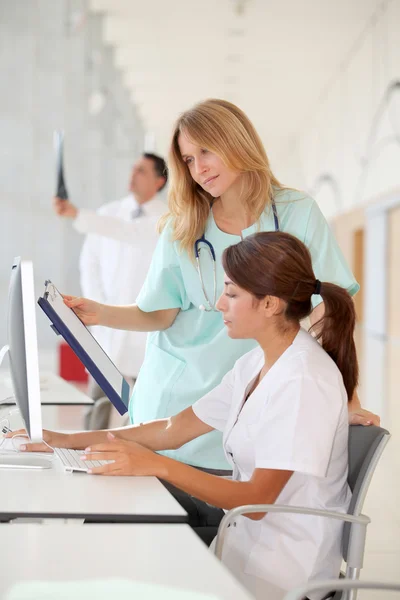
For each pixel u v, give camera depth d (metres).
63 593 0.95
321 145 18.23
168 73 15.89
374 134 13.16
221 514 1.90
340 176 16.17
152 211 4.27
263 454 1.54
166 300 2.31
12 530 1.19
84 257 4.39
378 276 13.91
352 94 14.61
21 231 10.51
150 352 2.37
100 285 4.35
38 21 10.78
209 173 2.11
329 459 1.54
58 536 1.17
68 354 6.89
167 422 1.93
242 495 1.53
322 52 14.60
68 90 12.09
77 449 1.87
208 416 1.91
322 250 2.23
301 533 1.56
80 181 12.32
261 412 1.65
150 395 2.30
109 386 1.74
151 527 1.22
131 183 4.29
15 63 10.20
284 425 1.54
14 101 10.23
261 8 12.09
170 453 2.19
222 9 12.17
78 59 12.09
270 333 1.66
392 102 11.88
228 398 1.90
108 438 1.73
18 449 1.83
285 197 2.25
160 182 4.29
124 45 13.98
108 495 1.43
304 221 2.23
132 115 18.70
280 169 25.91
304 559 1.54
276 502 1.59
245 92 17.61
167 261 2.28
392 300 13.36
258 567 1.54
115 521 1.32
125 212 4.34
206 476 1.57
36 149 10.78
